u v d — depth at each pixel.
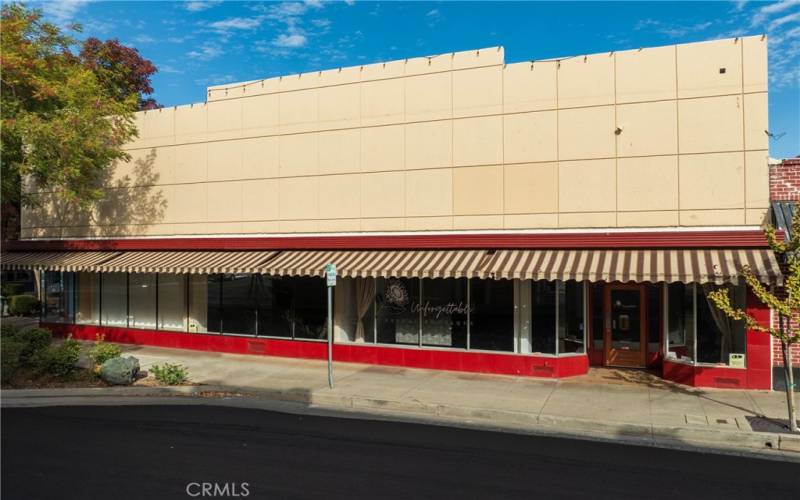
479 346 14.94
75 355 14.55
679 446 9.41
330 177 16.69
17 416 11.42
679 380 13.44
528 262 13.36
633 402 11.73
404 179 15.76
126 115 18.11
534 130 14.41
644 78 13.45
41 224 22.06
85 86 17.48
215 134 18.41
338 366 15.88
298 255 16.42
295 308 17.41
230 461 8.50
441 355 15.22
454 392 12.74
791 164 12.65
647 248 13.10
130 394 13.31
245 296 18.23
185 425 10.70
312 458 8.68
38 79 16.25
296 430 10.35
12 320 26.47
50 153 16.30
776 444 9.29
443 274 13.62
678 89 13.18
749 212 12.63
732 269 11.46
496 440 9.74
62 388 13.52
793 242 9.77
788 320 10.24
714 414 10.74
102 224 20.48
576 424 10.53
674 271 11.76
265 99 17.66
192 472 7.98
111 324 20.91
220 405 12.41
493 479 7.78
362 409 12.04
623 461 8.60
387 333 16.09
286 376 14.66
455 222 15.17
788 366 9.72
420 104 15.61
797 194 12.58
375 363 15.99
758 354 12.51
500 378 14.19
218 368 15.82
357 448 9.23
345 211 16.47
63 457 8.66
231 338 18.14
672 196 13.20
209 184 18.50
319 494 7.16
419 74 15.63
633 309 15.41
